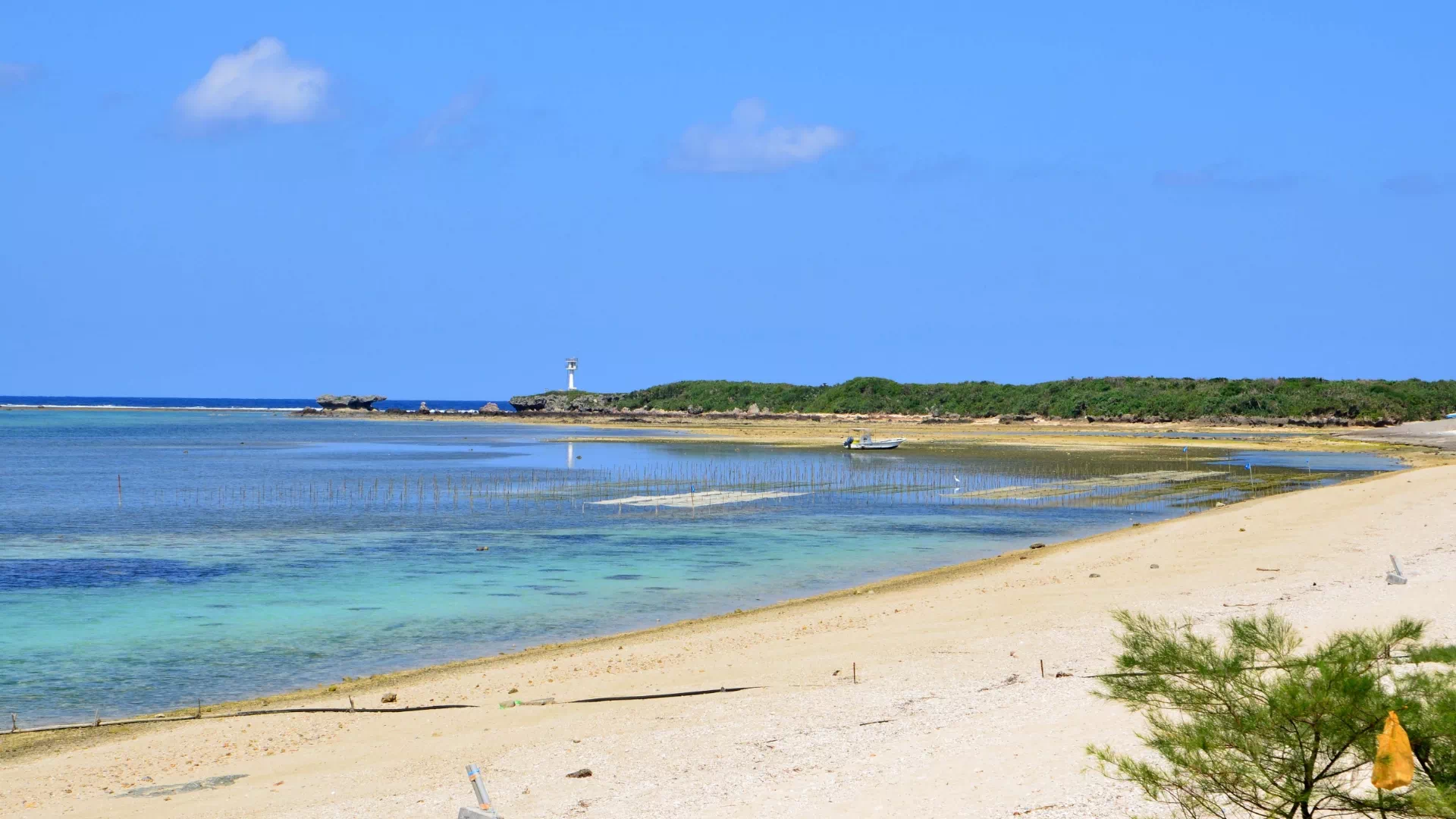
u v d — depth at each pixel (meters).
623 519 55.81
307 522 55.12
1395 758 8.67
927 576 36.88
